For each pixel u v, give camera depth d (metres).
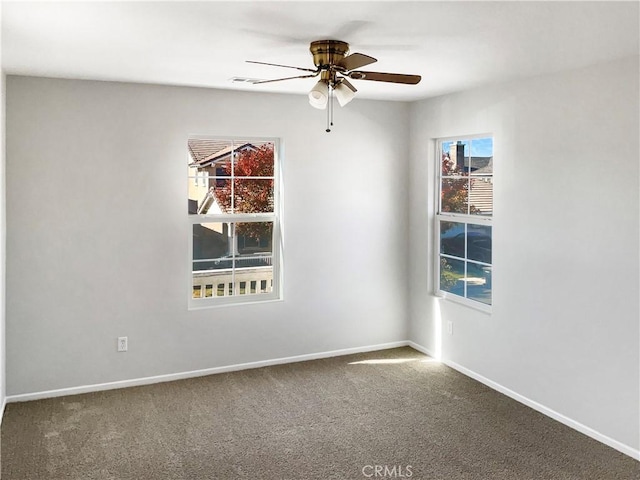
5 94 4.30
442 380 5.05
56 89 4.48
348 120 5.57
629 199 3.63
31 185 4.45
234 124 5.09
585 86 3.90
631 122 3.60
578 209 3.99
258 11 2.71
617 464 3.60
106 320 4.78
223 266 5.28
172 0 2.54
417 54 3.59
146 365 4.95
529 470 3.52
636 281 3.62
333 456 3.68
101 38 3.21
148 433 4.00
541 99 4.25
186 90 4.90
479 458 3.66
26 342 4.54
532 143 4.35
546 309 4.29
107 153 4.67
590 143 3.88
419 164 5.73
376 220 5.79
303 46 3.41
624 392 3.73
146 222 4.84
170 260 4.96
